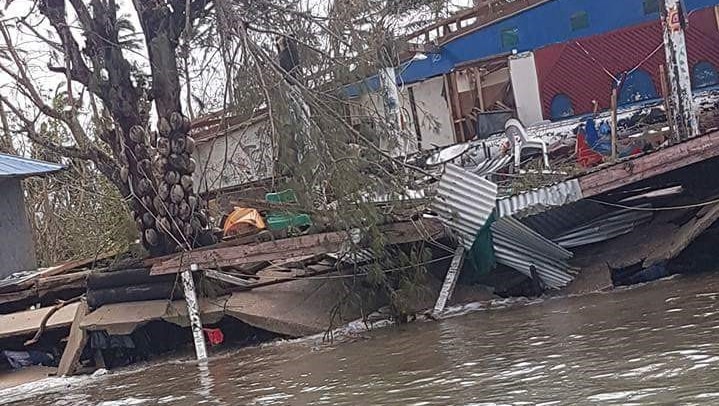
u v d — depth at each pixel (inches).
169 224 542.6
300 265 533.6
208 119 641.6
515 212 460.4
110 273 527.8
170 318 502.0
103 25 539.5
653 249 467.5
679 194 502.9
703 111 653.3
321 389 333.7
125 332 502.6
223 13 478.3
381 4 505.4
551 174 515.5
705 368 254.7
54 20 542.0
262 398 336.8
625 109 705.0
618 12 735.7
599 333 341.1
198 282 507.8
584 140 628.1
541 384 273.4
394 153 522.0
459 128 858.1
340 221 450.9
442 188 469.7
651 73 724.7
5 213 706.2
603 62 748.0
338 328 478.9
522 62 791.1
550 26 774.5
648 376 257.4
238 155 622.5
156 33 543.2
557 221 490.0
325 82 471.8
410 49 736.3
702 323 323.0
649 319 351.3
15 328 550.6
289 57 483.5
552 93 779.4
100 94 546.6
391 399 292.7
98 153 577.9
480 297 490.6
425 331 433.1
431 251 503.8
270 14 491.8
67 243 965.2
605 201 499.8
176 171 542.9
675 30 506.0
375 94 519.2
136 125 550.3
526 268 481.7
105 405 387.9
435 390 294.0
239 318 493.4
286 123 445.7
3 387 508.1
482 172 629.9
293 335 482.9
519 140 650.8
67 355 516.4
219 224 621.0
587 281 470.6
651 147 600.4
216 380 403.5
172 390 397.1
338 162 447.2
